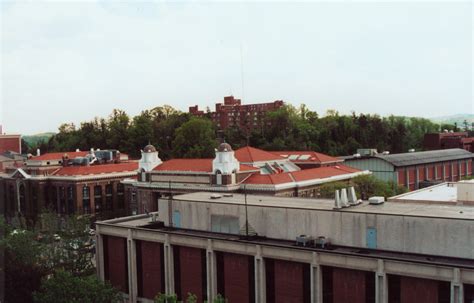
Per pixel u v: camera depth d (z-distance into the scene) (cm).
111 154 14812
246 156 10519
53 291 5103
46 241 6719
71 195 11912
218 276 5097
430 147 18825
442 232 4056
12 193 12888
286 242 4912
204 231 5609
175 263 5450
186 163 10244
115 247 6066
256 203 5356
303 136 18538
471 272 3581
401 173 12531
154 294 5647
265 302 4722
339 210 4625
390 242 4325
